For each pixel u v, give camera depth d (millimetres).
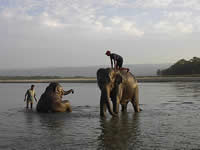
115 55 14367
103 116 13828
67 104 15883
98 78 13992
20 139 9258
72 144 8617
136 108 15539
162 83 55969
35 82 74312
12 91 37031
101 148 8164
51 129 10898
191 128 10906
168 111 15805
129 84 14859
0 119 13336
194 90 33406
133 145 8461
